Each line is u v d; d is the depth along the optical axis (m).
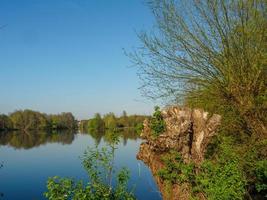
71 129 155.62
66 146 65.00
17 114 138.50
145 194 18.50
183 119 15.52
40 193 25.91
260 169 13.12
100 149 11.52
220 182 12.35
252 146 13.41
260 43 13.37
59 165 38.62
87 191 10.47
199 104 15.05
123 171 11.27
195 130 15.26
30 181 30.12
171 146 15.77
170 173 15.09
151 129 17.62
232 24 13.60
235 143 14.09
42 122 142.00
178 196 14.41
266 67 13.77
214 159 14.30
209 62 14.11
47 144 70.50
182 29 14.20
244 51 13.53
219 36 13.80
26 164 40.59
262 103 13.92
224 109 14.57
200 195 13.59
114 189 11.32
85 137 93.00
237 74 13.77
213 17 13.66
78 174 30.78
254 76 13.67
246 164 13.43
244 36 13.39
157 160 17.16
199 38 14.07
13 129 137.25
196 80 14.42
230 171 12.44
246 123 14.20
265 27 13.33
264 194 13.61
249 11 13.30
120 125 123.50
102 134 107.25
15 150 58.75
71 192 10.30
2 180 30.81
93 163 11.37
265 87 14.02
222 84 14.05
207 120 14.84
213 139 14.59
